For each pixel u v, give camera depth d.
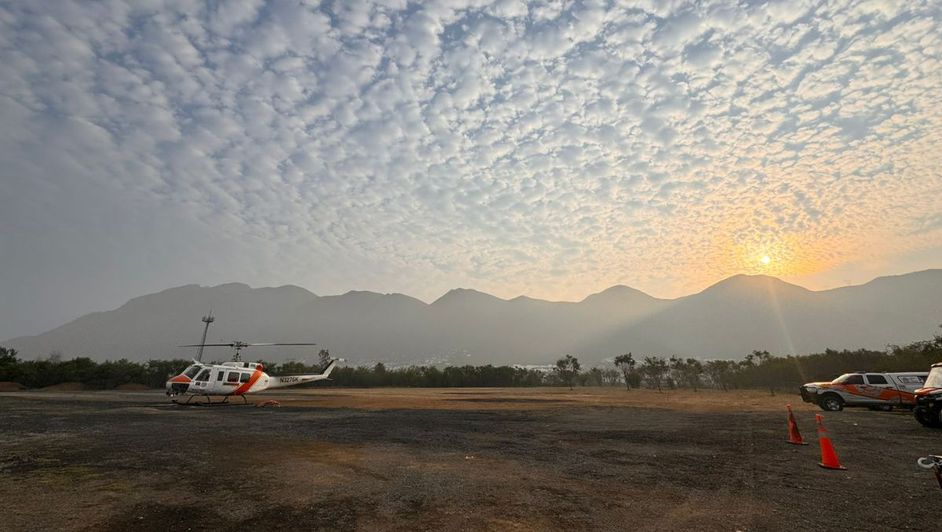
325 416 17.03
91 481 6.70
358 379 55.62
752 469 8.03
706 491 6.52
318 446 10.04
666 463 8.53
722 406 22.83
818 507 5.78
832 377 35.91
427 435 12.05
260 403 23.33
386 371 58.25
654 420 16.12
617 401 26.80
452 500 5.93
